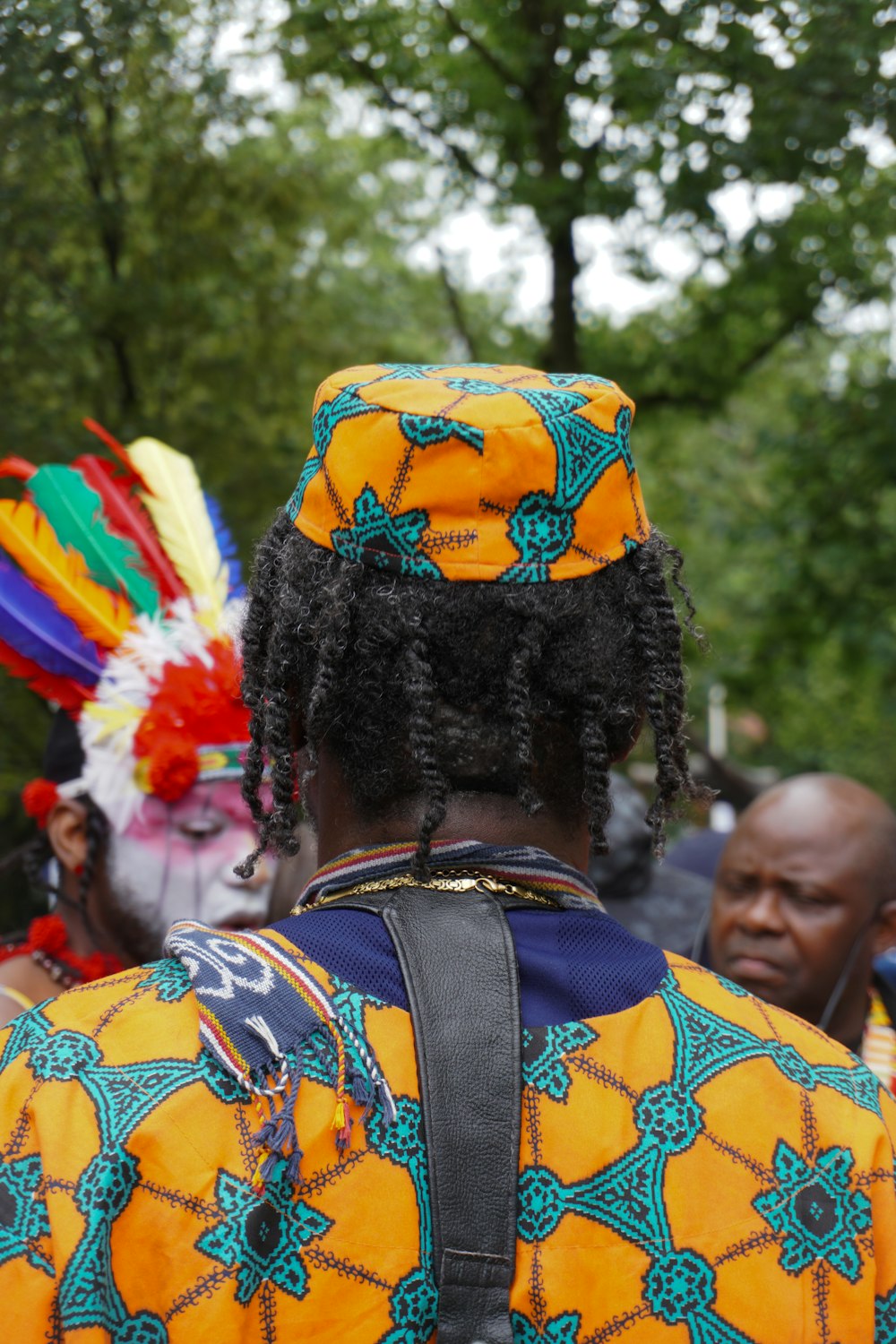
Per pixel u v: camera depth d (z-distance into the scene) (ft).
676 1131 2.94
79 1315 2.68
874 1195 3.05
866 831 7.53
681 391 22.86
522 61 18.04
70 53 11.14
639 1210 2.86
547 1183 2.85
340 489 3.19
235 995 2.92
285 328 17.88
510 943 3.04
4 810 14.20
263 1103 2.83
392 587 3.13
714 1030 3.12
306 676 3.33
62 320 13.51
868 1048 7.77
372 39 16.65
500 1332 2.72
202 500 7.58
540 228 18.80
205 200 15.14
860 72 14.15
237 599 7.27
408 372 3.35
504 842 3.24
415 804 3.24
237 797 6.78
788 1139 3.02
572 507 3.15
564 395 3.20
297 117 18.56
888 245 19.21
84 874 6.78
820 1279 2.94
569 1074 2.94
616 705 3.34
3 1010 6.36
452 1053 2.88
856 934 7.45
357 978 3.00
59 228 13.05
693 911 11.52
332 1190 2.79
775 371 26.05
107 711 6.67
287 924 3.18
